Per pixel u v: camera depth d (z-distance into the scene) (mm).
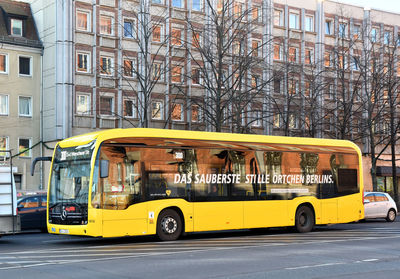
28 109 47250
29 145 46969
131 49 48031
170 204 19672
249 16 52719
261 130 53344
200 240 20000
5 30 47156
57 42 45656
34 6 48875
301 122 53594
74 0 45906
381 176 59875
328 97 54969
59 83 45406
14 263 13875
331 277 11625
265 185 22203
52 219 19438
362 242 19125
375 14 61250
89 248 17438
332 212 24250
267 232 24156
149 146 19453
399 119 49938
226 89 41375
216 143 21094
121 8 47656
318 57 57344
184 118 50281
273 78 45844
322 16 58281
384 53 51656
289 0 56594
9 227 20031
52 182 19703
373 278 11562
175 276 11609
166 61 49219
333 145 24750
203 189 20500
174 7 49844
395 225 29391
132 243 19062
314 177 23828
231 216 21078
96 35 46656
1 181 20078
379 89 47688
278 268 12781
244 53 43875
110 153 18656
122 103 47438
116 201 18562
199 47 41594
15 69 46594
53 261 14148
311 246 17656
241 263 13578
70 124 45344
